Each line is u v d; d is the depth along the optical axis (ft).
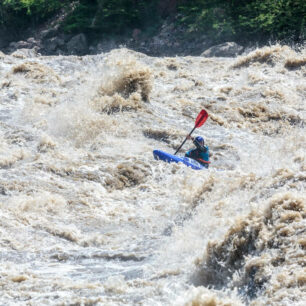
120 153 152.76
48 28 472.85
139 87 192.75
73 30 459.73
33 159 142.92
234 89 219.82
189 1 442.09
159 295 66.95
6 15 477.36
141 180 136.67
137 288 70.33
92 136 164.66
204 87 225.56
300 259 60.23
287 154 140.36
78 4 472.44
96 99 184.96
